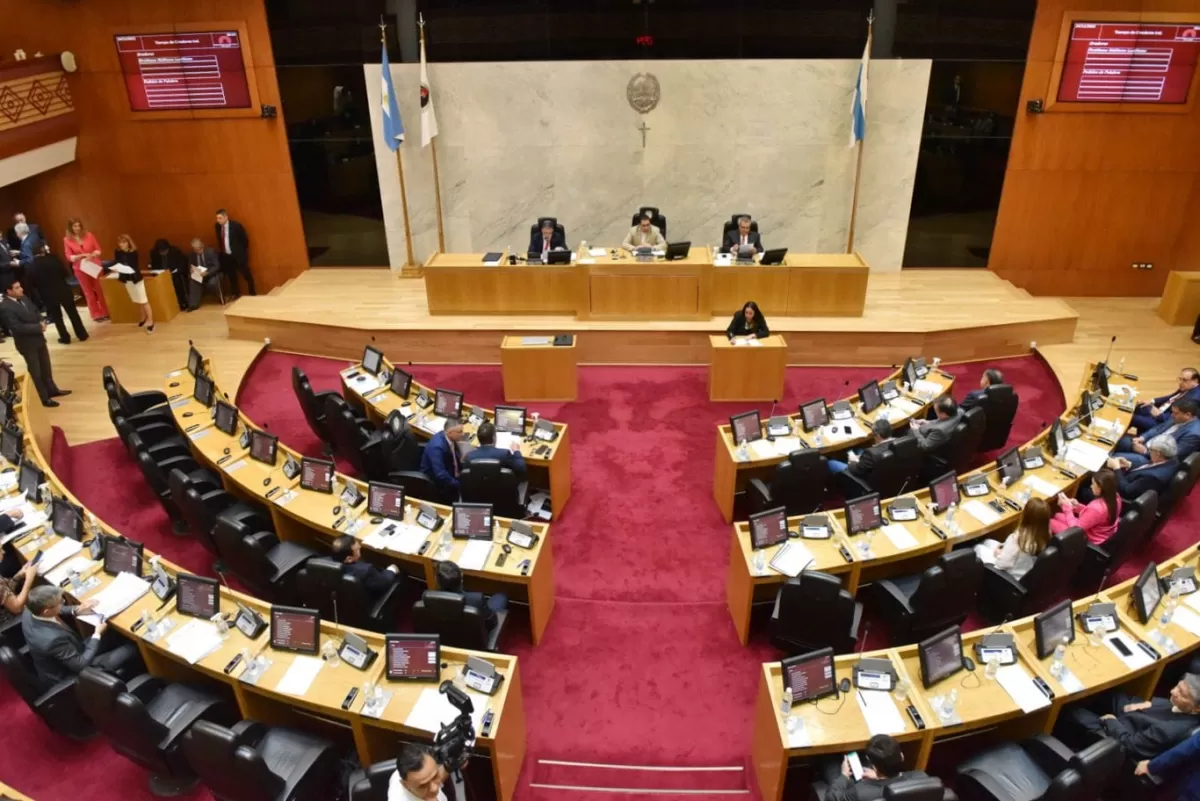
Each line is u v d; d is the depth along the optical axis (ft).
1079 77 39.50
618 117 41.96
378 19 40.34
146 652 18.43
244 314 38.88
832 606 18.03
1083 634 17.79
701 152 42.55
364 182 43.86
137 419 28.14
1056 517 21.99
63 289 37.99
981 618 21.80
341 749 17.74
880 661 16.33
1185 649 17.38
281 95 41.86
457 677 16.78
